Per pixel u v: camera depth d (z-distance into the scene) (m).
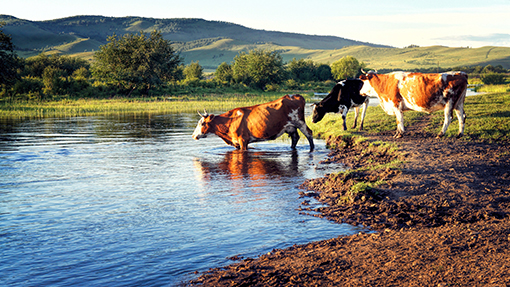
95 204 8.24
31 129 23.38
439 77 13.11
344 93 17.02
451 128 14.97
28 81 57.84
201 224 7.02
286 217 7.38
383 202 7.84
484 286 4.33
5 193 9.09
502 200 7.60
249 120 15.12
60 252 5.83
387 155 12.33
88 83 64.81
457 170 9.39
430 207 7.47
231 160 13.34
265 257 5.57
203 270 5.28
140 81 67.44
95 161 13.20
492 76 74.38
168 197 8.77
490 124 14.79
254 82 91.75
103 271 5.23
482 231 5.98
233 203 8.30
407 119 18.69
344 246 5.87
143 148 16.05
